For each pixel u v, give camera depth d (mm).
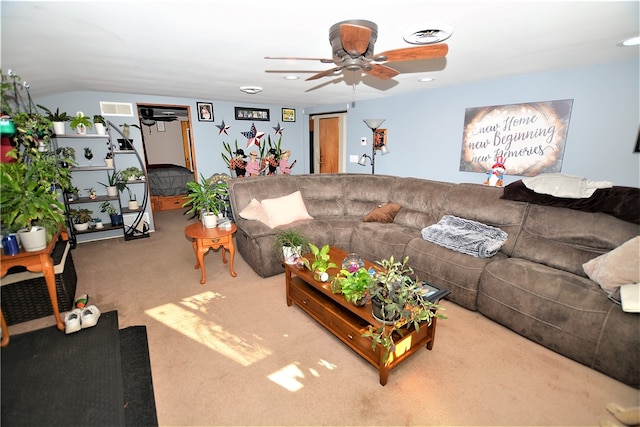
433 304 1720
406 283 1734
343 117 5355
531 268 2145
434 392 1652
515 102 3115
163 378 1744
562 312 1862
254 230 2982
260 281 2947
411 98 4105
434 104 3848
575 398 1604
